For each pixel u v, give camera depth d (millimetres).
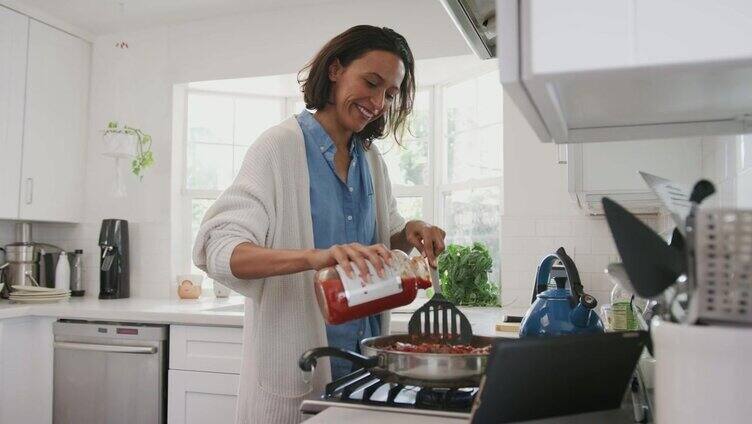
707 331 488
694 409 495
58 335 2768
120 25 3383
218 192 3490
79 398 2707
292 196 1311
